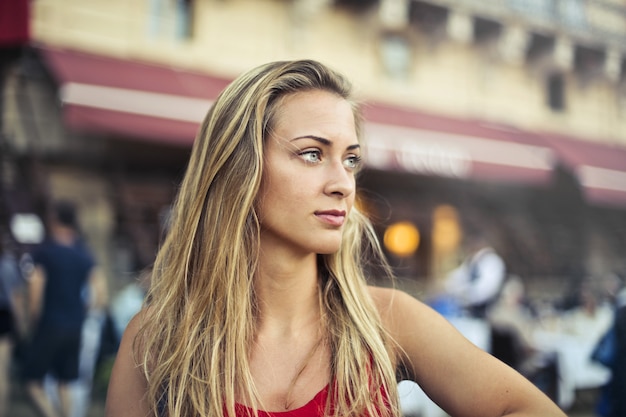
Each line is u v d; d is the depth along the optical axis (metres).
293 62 0.99
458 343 0.92
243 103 0.97
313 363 0.93
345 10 7.68
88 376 4.31
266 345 0.96
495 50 8.77
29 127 5.72
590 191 8.37
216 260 0.97
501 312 3.97
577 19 9.59
